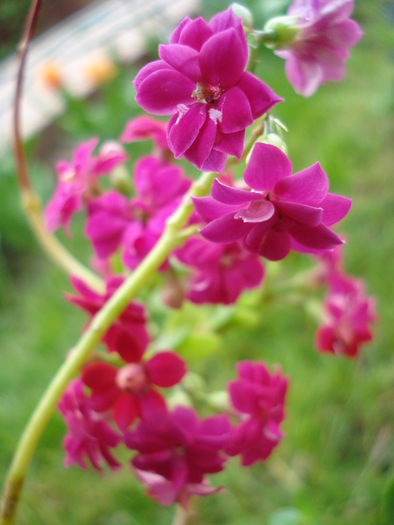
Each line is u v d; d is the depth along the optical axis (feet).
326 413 0.57
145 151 0.87
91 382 0.32
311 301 0.45
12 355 0.70
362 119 0.94
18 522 0.52
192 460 0.33
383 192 0.81
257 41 0.30
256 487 0.54
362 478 0.52
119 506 0.53
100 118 0.90
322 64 0.31
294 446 0.55
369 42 0.97
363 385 0.58
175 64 0.26
